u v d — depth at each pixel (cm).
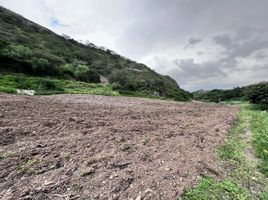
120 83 4725
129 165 446
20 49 4000
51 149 502
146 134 716
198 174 431
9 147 498
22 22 7706
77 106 1298
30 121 743
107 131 699
